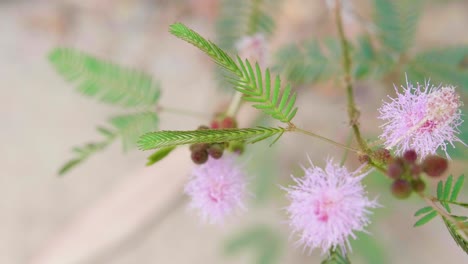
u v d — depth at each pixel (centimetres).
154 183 49
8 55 55
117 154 52
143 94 32
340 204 27
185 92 52
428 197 26
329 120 48
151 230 50
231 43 35
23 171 53
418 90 27
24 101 54
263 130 26
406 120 27
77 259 49
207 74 53
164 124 51
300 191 27
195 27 53
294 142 47
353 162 38
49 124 53
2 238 51
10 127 54
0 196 52
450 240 47
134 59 54
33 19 55
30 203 52
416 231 47
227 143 28
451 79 36
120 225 49
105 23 55
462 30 48
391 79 44
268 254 45
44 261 50
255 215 47
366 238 40
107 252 49
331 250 27
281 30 47
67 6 55
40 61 55
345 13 37
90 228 50
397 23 36
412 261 47
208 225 50
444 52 36
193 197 29
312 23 48
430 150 27
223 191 29
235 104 31
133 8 55
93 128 53
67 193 52
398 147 27
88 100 54
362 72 36
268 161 42
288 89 26
